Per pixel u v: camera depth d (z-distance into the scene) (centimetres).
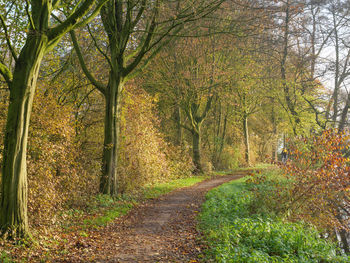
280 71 2919
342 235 1400
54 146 1034
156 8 1361
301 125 2659
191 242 805
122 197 1439
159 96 2694
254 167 3538
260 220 962
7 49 1177
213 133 3612
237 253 675
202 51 2367
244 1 1858
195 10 1366
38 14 765
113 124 1425
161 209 1263
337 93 2612
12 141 721
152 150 1958
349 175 1085
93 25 1573
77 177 1138
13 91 728
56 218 959
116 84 1438
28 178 945
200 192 1727
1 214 714
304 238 885
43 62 1484
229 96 2858
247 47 2625
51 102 1152
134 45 1953
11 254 651
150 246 780
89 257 694
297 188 1175
